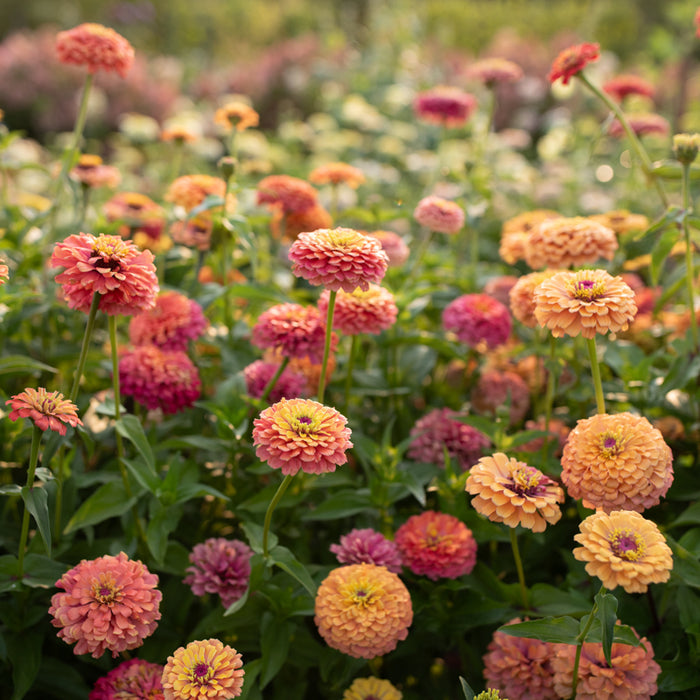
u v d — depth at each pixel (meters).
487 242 4.09
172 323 2.13
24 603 1.75
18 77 7.75
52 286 2.35
